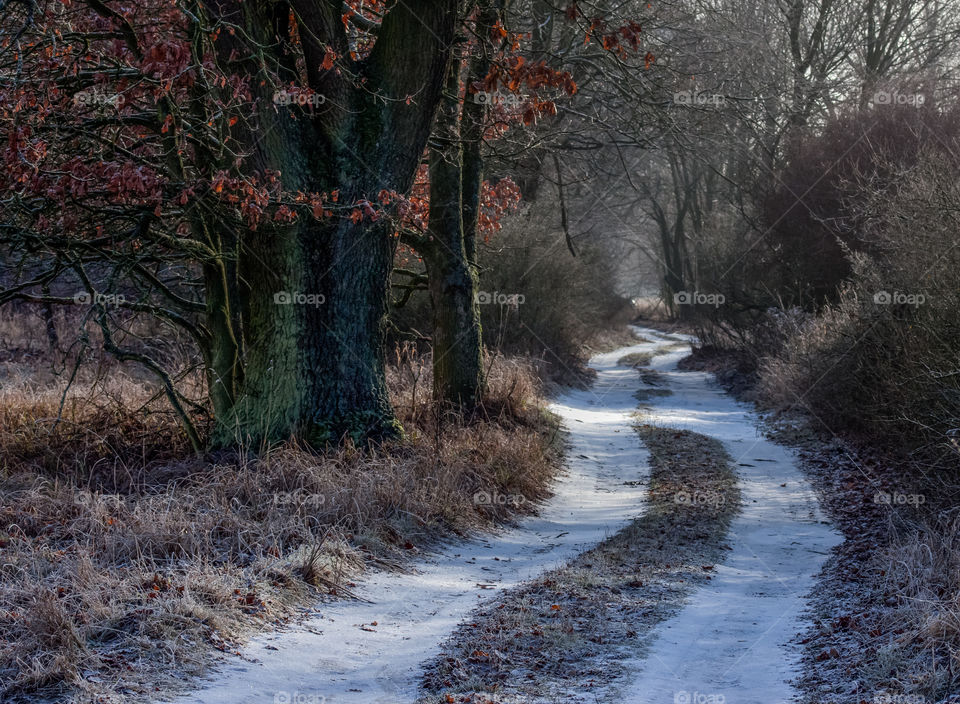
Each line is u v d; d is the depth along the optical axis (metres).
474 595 8.52
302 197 10.77
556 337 28.78
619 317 52.47
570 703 5.81
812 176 25.67
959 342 11.95
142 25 11.70
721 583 9.28
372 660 6.57
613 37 10.91
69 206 10.42
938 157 14.62
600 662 6.66
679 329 55.84
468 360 16.56
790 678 6.30
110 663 5.73
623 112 21.11
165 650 5.99
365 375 12.17
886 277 15.58
